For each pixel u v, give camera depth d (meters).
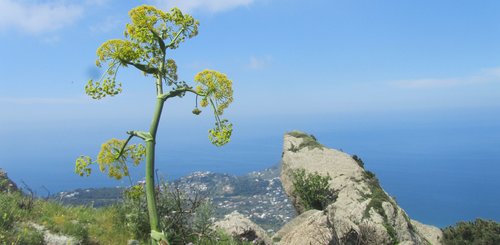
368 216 20.58
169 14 4.70
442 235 24.61
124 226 10.07
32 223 9.16
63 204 11.19
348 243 14.38
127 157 4.89
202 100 4.55
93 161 4.78
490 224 23.34
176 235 9.55
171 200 10.17
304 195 24.77
